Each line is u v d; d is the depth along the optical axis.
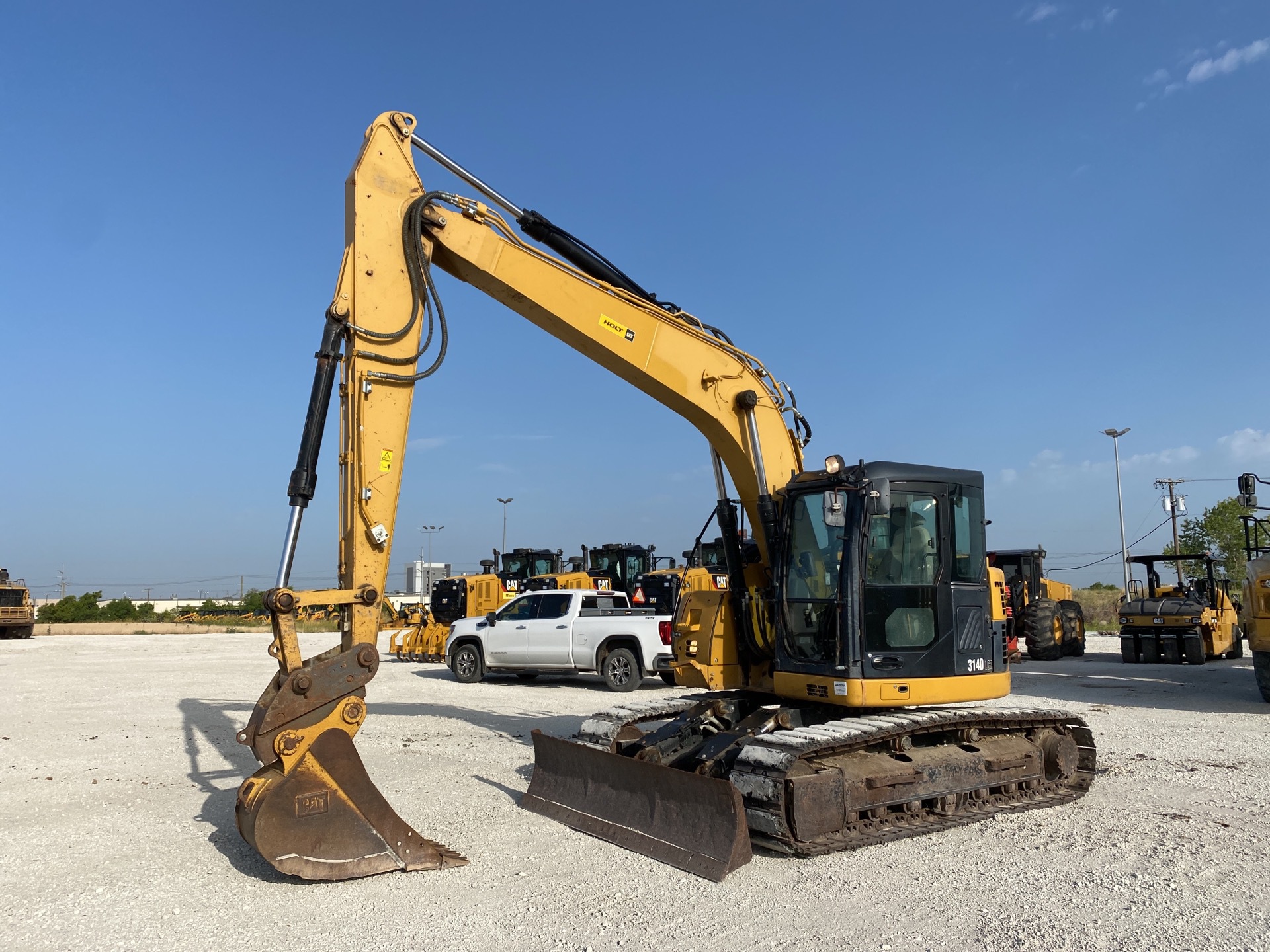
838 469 6.84
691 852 5.75
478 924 4.72
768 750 6.09
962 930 4.62
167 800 7.57
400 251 6.41
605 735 7.45
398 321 6.33
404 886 5.34
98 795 7.76
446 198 6.60
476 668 16.91
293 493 5.76
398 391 6.27
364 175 6.34
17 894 5.20
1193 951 4.32
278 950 4.38
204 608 55.94
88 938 4.54
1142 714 12.23
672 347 7.50
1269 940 4.44
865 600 6.85
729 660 7.80
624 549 26.33
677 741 7.52
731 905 5.02
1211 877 5.44
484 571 27.27
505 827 6.64
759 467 7.75
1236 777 8.28
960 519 7.48
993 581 7.85
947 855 5.97
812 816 5.97
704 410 7.61
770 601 7.60
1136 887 5.26
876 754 6.70
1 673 19.28
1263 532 14.41
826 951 4.37
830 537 7.12
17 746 10.06
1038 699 13.89
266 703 5.53
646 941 4.50
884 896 5.16
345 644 5.84
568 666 15.91
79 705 13.61
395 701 13.93
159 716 12.45
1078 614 23.00
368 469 6.04
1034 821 6.84
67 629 44.44
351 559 5.95
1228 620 22.19
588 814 6.64
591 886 5.35
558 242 7.27
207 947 4.41
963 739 7.34
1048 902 5.02
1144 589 25.56
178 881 5.45
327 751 5.46
